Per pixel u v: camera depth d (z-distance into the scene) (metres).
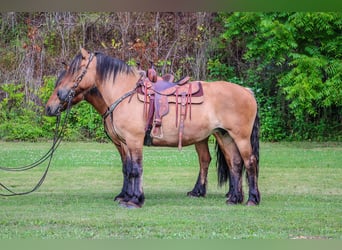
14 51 20.95
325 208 9.08
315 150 17.25
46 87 19.94
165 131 9.04
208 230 7.55
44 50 20.97
